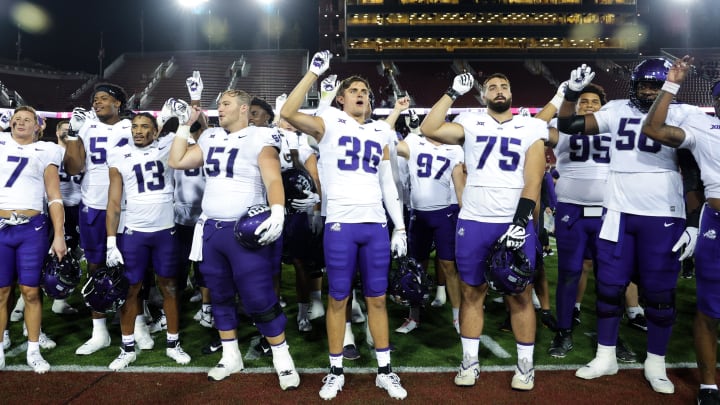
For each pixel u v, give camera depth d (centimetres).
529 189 323
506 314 518
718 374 355
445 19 4047
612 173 359
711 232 312
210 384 348
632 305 476
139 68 3447
